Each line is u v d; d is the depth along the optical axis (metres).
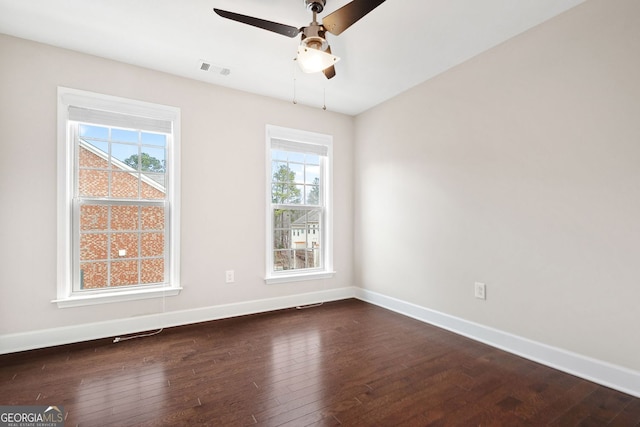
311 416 1.66
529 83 2.32
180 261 3.03
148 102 2.90
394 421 1.62
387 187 3.63
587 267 2.03
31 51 2.47
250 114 3.42
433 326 3.02
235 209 3.32
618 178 1.90
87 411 1.68
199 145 3.14
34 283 2.46
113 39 2.46
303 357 2.35
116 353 2.40
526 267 2.35
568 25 2.11
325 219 3.97
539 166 2.27
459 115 2.83
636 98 1.83
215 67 2.90
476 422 1.61
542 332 2.25
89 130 2.73
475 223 2.70
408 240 3.36
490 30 2.34
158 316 2.93
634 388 1.83
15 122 2.41
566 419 1.64
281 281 3.58
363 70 2.94
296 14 2.18
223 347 2.53
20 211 2.42
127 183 2.87
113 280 2.80
